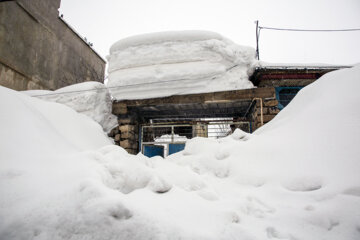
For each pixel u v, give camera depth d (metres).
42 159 2.27
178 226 1.51
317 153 2.54
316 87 3.83
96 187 1.66
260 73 6.39
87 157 2.45
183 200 2.00
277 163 2.79
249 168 2.97
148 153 7.84
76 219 1.46
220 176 3.27
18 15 8.12
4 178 1.80
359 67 3.39
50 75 9.66
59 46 10.34
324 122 2.89
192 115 8.35
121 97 7.10
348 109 2.79
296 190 2.28
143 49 7.00
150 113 8.02
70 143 3.50
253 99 6.32
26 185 1.78
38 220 1.47
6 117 2.63
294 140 2.98
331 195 1.93
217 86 6.60
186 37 6.84
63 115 4.75
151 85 6.81
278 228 1.70
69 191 1.70
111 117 7.64
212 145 4.13
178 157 4.75
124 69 7.06
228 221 1.74
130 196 1.90
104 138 5.87
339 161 2.25
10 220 1.45
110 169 2.27
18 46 8.10
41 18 9.23
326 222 1.67
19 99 3.40
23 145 2.36
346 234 1.52
